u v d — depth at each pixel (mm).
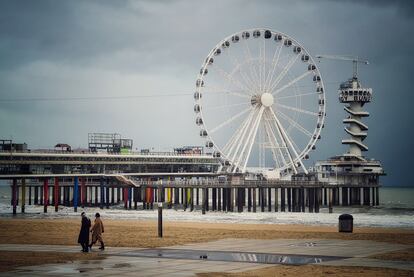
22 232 66688
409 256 43125
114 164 165500
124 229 70250
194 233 63875
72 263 39250
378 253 44938
